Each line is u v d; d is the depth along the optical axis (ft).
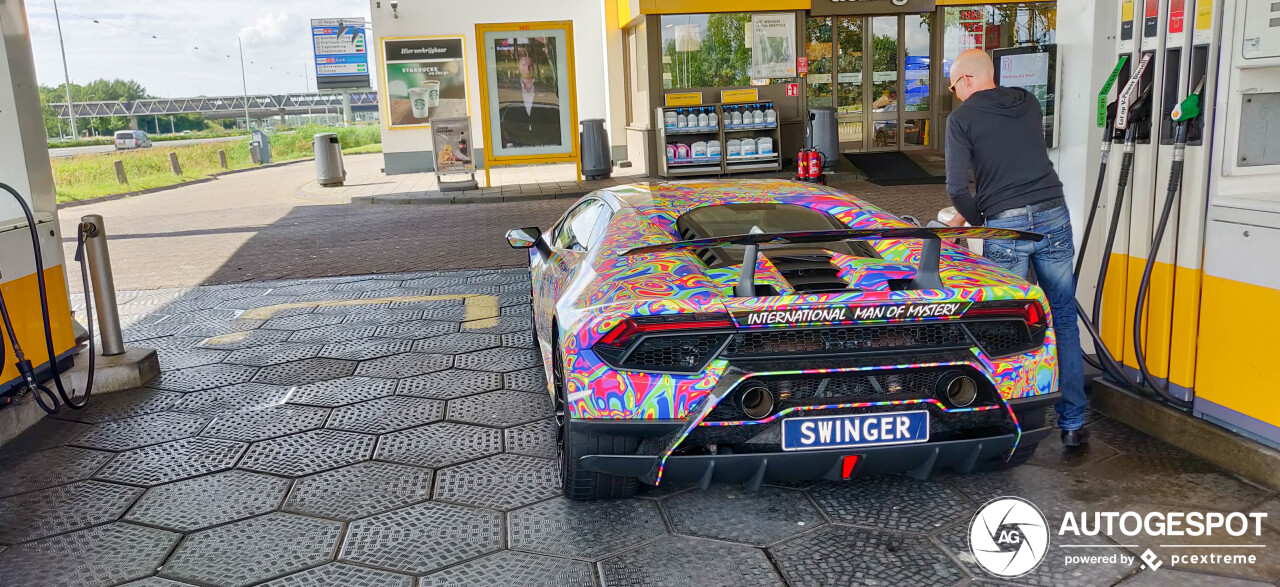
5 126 15.44
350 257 31.86
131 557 10.09
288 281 27.55
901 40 55.21
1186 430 12.21
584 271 11.30
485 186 53.06
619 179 54.34
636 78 56.80
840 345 9.47
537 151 52.49
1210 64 11.62
